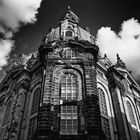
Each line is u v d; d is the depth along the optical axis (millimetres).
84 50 34188
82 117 25547
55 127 24516
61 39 36781
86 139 23250
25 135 28422
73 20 44094
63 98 27969
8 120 33531
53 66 31188
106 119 30172
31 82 35781
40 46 34844
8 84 42875
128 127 30734
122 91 36125
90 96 27359
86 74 30234
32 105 31938
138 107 39969
